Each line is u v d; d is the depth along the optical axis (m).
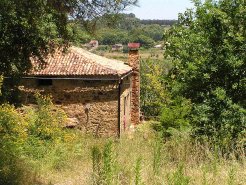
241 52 11.87
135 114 27.17
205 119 11.38
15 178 9.93
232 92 11.96
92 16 8.44
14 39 12.57
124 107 22.31
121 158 7.99
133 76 27.02
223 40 11.94
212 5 12.31
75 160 12.73
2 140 11.55
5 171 9.86
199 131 11.44
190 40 12.49
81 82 20.38
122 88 21.41
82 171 10.07
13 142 11.91
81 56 21.36
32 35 12.12
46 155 12.77
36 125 14.32
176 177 6.12
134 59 27.00
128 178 6.95
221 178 6.83
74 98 20.48
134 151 9.17
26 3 8.66
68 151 13.59
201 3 12.63
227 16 12.11
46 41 12.34
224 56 11.84
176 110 13.27
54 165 11.95
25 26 11.12
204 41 12.20
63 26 9.87
